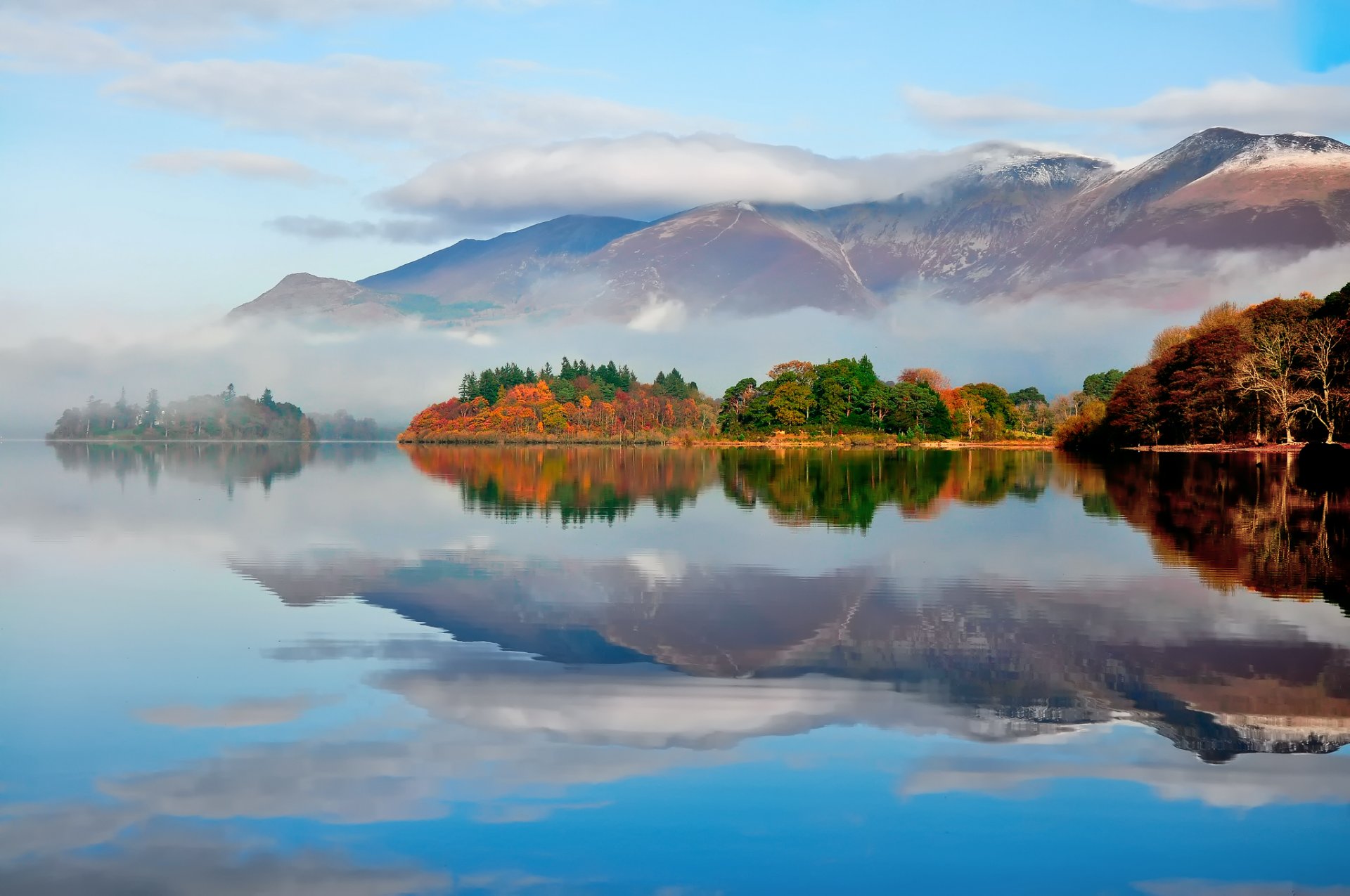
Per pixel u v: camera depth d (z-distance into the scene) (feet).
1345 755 52.70
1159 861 41.78
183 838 42.98
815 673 67.62
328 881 39.81
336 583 100.42
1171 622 82.64
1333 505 181.98
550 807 46.19
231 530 146.10
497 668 68.33
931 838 43.57
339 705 60.03
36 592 95.09
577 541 134.00
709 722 57.47
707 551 124.36
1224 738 55.06
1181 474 285.84
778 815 45.57
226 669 67.51
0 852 41.68
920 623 82.28
